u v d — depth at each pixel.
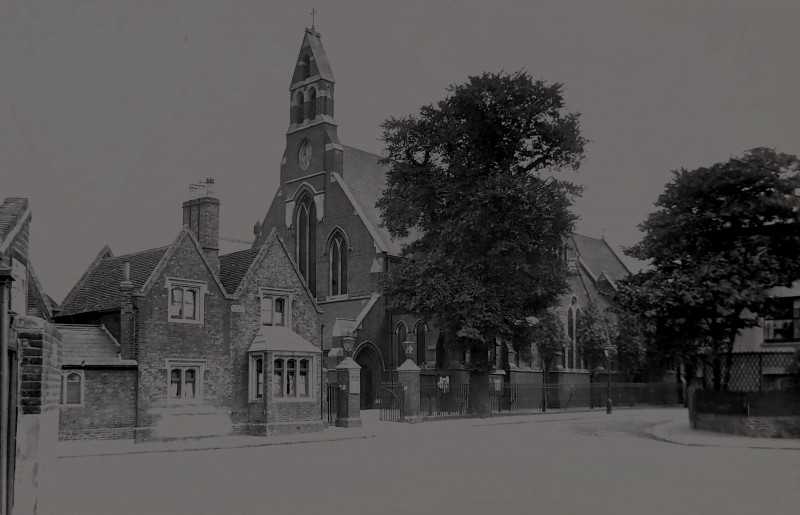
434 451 29.41
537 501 16.94
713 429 35.06
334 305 63.62
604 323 73.19
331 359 57.12
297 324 40.91
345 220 64.12
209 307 37.28
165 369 35.28
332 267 65.25
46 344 12.22
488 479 20.81
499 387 60.72
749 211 34.12
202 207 40.00
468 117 50.62
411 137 52.66
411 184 52.62
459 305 48.34
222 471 23.34
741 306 34.34
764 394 33.69
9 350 10.80
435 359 58.03
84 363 33.00
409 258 51.69
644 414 59.66
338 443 33.88
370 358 59.59
